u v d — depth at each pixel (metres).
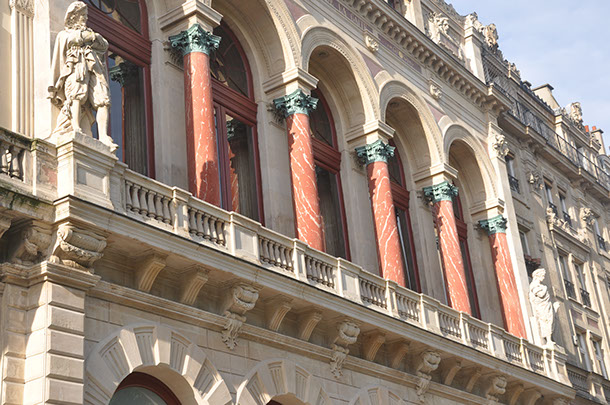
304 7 26.19
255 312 19.59
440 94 32.00
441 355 24.66
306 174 23.72
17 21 17.58
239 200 23.47
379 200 26.70
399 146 31.00
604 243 46.38
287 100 24.69
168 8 22.77
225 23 25.36
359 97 27.83
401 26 30.05
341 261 21.75
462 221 33.22
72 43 16.94
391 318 22.45
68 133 15.89
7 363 14.38
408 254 29.42
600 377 37.47
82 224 15.32
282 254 20.14
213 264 17.66
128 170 16.80
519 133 39.38
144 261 16.86
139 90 21.56
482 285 32.28
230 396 18.00
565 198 43.66
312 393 20.31
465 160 33.56
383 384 22.97
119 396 16.75
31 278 15.06
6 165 15.14
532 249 37.47
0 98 16.86
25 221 15.17
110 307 16.20
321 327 21.28
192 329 17.81
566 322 37.97
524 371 28.31
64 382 14.46
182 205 17.67
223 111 23.78
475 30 37.34
